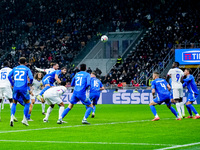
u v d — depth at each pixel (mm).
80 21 57656
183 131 13281
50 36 57719
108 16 56312
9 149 9617
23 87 15164
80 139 11438
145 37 49125
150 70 41938
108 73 45250
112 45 51938
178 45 43281
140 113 23922
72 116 21656
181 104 19094
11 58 56094
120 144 10328
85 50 52031
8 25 62906
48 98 16781
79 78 16062
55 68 18609
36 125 15977
